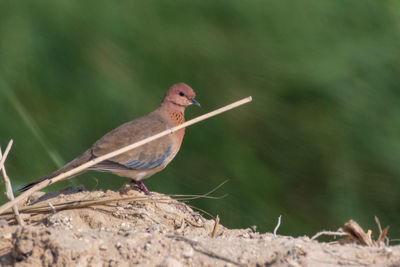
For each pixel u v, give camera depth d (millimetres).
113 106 15477
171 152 9891
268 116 14500
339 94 14344
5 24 16438
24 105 15422
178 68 15344
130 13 16172
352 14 14875
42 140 14617
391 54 14375
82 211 8289
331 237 13398
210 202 13977
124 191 9055
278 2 15086
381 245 7445
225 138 14516
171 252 6605
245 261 6469
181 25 15750
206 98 14969
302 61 14500
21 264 6430
